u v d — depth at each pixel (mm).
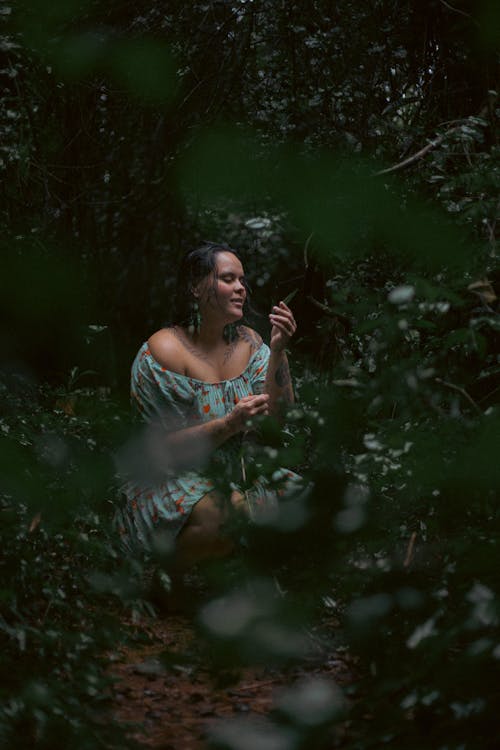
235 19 4656
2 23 3885
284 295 5344
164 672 2881
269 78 4527
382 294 3141
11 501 3143
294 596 1949
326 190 3594
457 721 1946
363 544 2143
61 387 4500
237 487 2426
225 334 3775
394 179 3479
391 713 2020
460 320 2766
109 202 5219
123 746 2365
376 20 4059
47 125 4918
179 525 3418
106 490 3576
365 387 2029
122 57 4586
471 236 2900
